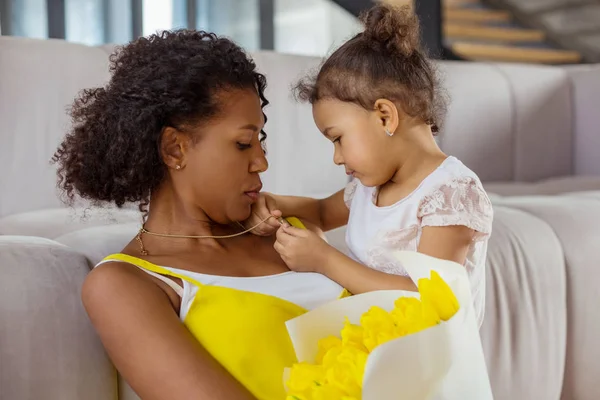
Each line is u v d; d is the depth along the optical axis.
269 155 2.06
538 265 1.53
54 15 3.82
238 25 4.38
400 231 1.16
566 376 1.58
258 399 0.91
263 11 4.41
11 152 1.69
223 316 0.94
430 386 0.69
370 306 0.82
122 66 1.03
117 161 1.00
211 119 1.00
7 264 0.96
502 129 2.61
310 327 0.82
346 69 1.15
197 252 1.04
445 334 0.68
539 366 1.51
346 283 1.06
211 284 0.98
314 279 1.07
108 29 4.03
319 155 2.14
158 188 1.04
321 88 1.17
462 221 1.10
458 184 1.11
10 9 3.76
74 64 1.77
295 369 0.76
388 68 1.14
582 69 2.81
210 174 1.01
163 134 0.99
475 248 1.16
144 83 0.98
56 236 1.42
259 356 0.93
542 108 2.69
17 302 0.93
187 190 1.04
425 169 1.16
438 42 3.62
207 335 0.93
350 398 0.69
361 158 1.14
